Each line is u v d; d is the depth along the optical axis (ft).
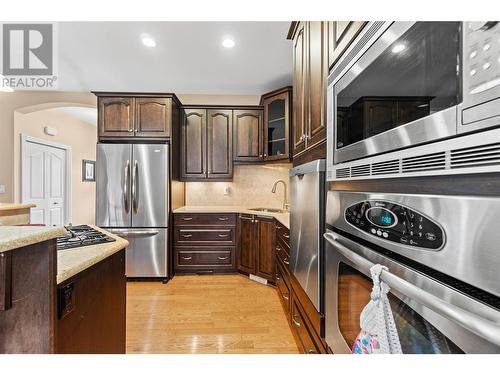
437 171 1.70
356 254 2.53
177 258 10.91
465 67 1.49
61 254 3.59
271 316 7.57
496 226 1.30
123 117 10.42
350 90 2.97
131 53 8.27
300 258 4.67
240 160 11.54
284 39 7.47
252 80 10.39
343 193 3.01
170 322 7.24
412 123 1.93
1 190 11.98
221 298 8.79
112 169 10.14
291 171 5.26
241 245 10.91
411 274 1.89
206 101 12.83
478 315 1.39
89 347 3.44
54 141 15.17
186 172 11.59
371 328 2.07
